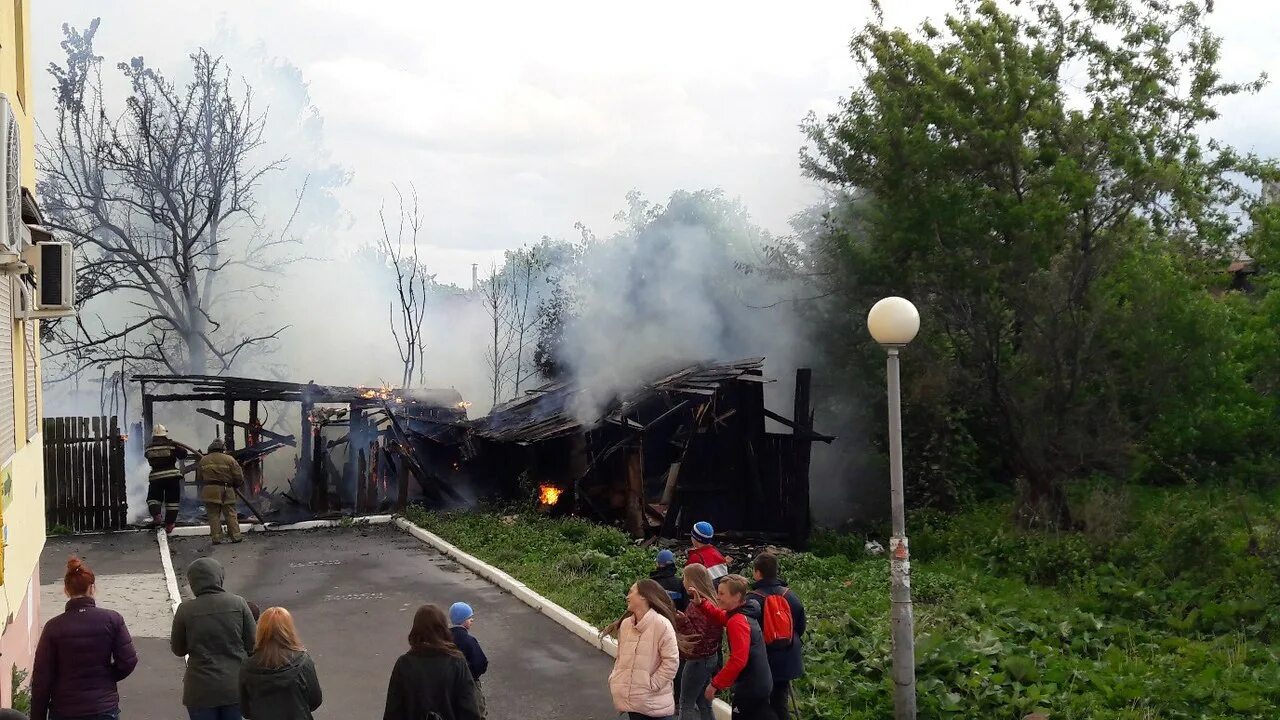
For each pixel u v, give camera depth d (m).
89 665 7.00
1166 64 20.78
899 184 21.77
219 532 18.41
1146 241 21.48
